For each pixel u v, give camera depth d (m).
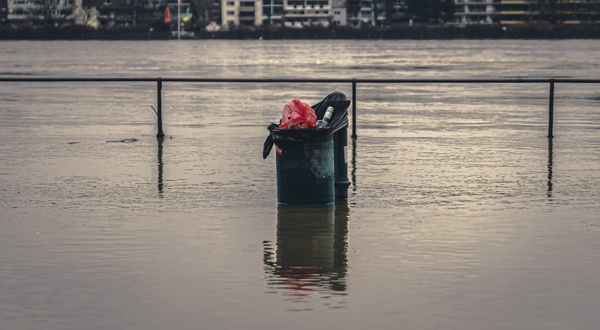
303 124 18.66
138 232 16.22
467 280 13.08
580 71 93.25
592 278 13.18
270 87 62.19
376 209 18.34
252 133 32.09
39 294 12.46
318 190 18.70
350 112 41.25
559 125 35.34
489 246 15.11
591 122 36.66
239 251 14.84
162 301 12.13
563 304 11.98
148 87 61.53
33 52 187.62
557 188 20.84
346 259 14.30
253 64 120.56
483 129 33.75
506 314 11.56
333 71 96.25
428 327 11.08
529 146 28.62
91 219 17.38
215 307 11.87
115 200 19.39
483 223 16.97
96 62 127.12
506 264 13.95
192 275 13.38
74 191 20.47
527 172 23.23
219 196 19.84
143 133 32.25
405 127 34.44
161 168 23.88
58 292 12.54
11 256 14.48
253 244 15.33
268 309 11.77
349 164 24.59
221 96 52.50
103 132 32.62
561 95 52.69
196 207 18.61
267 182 21.67
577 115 39.84
